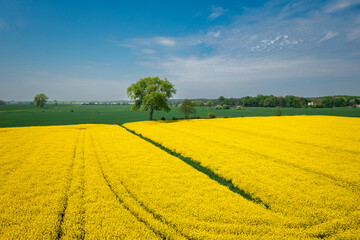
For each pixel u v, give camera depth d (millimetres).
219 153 19578
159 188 11961
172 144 23625
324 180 13055
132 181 12914
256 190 11758
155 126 40938
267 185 12219
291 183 12516
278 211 9734
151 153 19969
